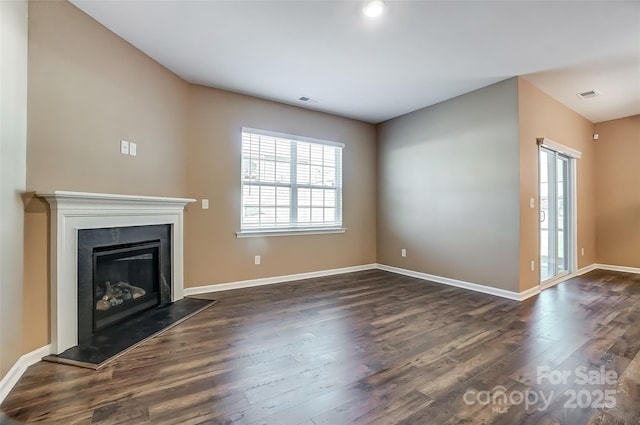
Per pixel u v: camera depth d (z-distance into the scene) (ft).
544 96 13.21
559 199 15.52
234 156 13.23
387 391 5.73
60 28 7.38
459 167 13.66
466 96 13.37
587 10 7.73
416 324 9.12
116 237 8.75
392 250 17.01
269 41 9.27
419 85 12.55
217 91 12.82
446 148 14.21
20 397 5.49
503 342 7.86
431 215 14.89
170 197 11.18
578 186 16.35
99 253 8.25
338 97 13.83
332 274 16.20
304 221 15.37
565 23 8.31
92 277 8.05
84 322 7.80
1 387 5.46
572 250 15.85
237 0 7.41
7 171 5.86
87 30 8.04
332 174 16.42
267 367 6.61
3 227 5.70
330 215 16.29
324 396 5.57
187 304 10.77
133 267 9.68
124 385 5.88
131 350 7.36
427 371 6.45
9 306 5.92
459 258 13.66
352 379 6.14
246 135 13.65
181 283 11.39
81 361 6.76
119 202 8.68
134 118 9.61
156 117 10.52
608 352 7.29
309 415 5.04
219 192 12.87
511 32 8.76
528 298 11.82
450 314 10.00
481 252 12.82
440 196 14.48
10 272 5.96
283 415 5.04
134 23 8.39
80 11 7.84
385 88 12.85
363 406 5.28
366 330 8.66
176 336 8.21
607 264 17.46
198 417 4.97
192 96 12.26
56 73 7.30
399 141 16.57
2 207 5.67
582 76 11.68
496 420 4.91
